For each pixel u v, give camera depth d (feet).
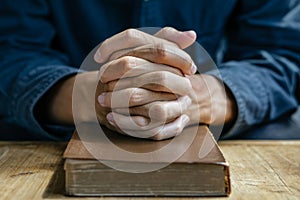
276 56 3.18
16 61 2.84
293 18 3.28
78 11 3.29
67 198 1.68
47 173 1.92
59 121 2.57
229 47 3.54
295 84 3.15
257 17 3.34
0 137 2.68
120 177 1.68
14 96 2.55
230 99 2.59
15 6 3.08
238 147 2.27
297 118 2.95
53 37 3.32
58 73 2.54
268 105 2.78
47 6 3.25
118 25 3.30
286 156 2.14
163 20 3.31
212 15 3.40
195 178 1.68
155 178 1.68
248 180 1.85
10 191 1.75
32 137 2.63
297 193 1.74
